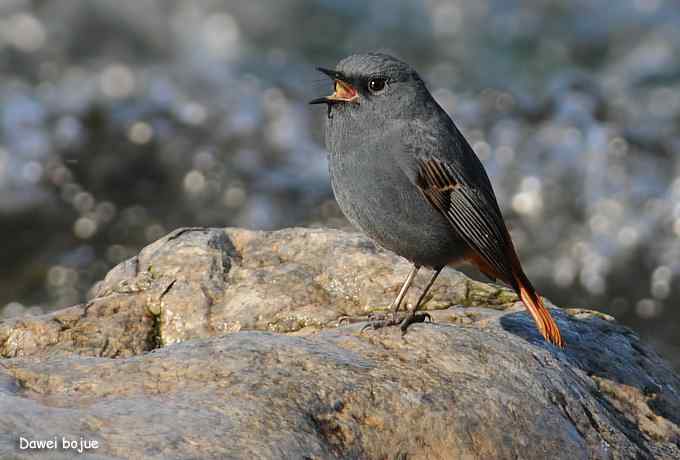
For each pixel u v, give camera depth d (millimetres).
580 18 20156
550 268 15664
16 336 9008
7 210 16250
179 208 16328
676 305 15242
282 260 9938
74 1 19734
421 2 20688
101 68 18859
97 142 17000
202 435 6125
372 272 9695
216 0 20141
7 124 17234
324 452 6344
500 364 7656
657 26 19734
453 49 19797
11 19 19547
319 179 16594
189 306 9328
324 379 6984
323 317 9180
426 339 7840
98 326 9148
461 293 9633
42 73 18672
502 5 20516
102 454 5812
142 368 6930
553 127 17047
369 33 20203
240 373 6898
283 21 20250
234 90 18203
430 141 8617
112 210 16328
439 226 8688
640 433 8055
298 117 17609
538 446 7039
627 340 9086
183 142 17047
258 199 16328
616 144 16562
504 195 16172
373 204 8664
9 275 15570
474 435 6910
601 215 15867
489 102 17922
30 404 6297
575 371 8289
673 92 18016
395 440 6727
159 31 19844
